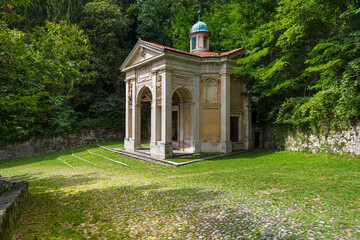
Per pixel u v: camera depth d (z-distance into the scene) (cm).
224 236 470
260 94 2019
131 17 4288
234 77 2108
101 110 3456
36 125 926
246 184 924
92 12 3550
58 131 3038
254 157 1691
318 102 1383
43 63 880
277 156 1641
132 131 2350
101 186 1100
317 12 1306
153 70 1969
